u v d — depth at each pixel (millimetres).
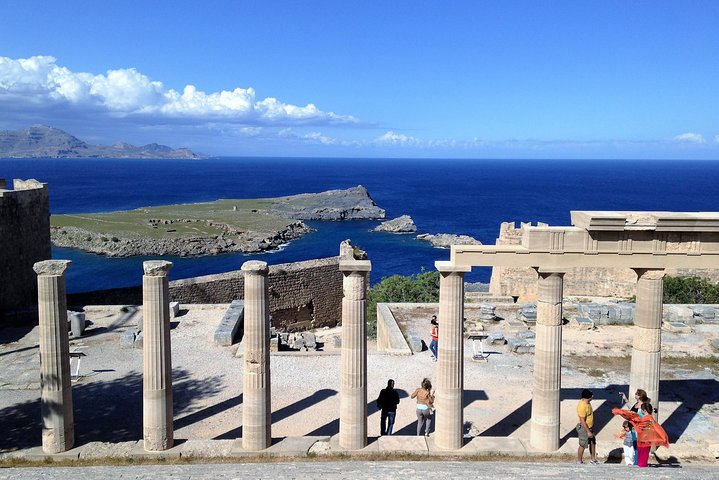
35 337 30594
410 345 28266
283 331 40688
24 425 19250
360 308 16484
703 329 30938
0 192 34906
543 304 16641
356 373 16625
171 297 38844
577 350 27469
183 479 14031
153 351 16516
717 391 22672
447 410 16750
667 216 16469
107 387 23281
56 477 14359
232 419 19969
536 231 16312
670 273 40812
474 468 14797
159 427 16766
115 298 39750
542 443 16906
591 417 16375
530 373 24422
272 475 14266
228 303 40250
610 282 40688
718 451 17047
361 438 16922
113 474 14586
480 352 26188
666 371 24953
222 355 27250
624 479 13539
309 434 18703
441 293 16578
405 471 14492
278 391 22562
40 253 39219
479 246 16219
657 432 15633
